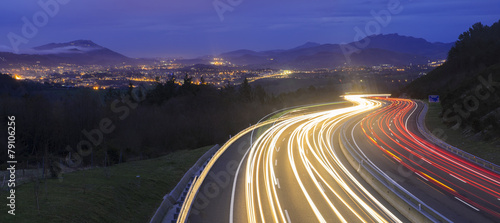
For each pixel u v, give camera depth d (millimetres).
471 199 23438
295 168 33688
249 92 108188
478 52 119812
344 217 20281
